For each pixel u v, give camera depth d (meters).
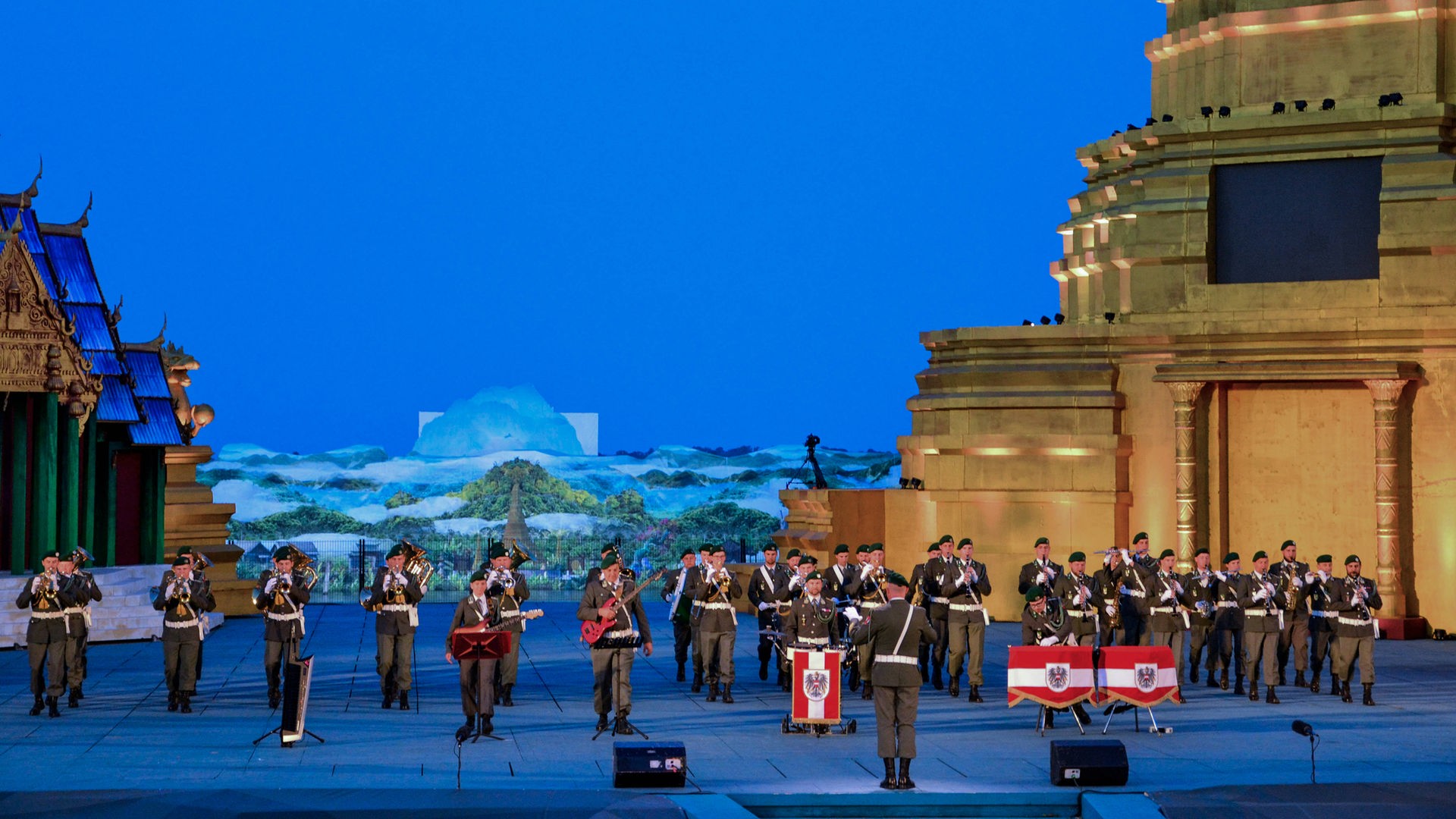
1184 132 39.62
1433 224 37.12
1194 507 38.41
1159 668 22.14
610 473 101.38
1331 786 17.92
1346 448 38.19
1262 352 37.88
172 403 42.38
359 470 100.50
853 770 19.17
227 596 43.22
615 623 21.73
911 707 18.02
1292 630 27.44
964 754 20.36
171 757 19.84
